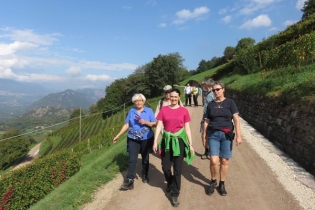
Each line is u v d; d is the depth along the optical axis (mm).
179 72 71125
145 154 5160
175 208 4254
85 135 58781
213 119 4555
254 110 12992
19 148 60719
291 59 13875
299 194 4660
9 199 10844
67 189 5539
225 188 4965
